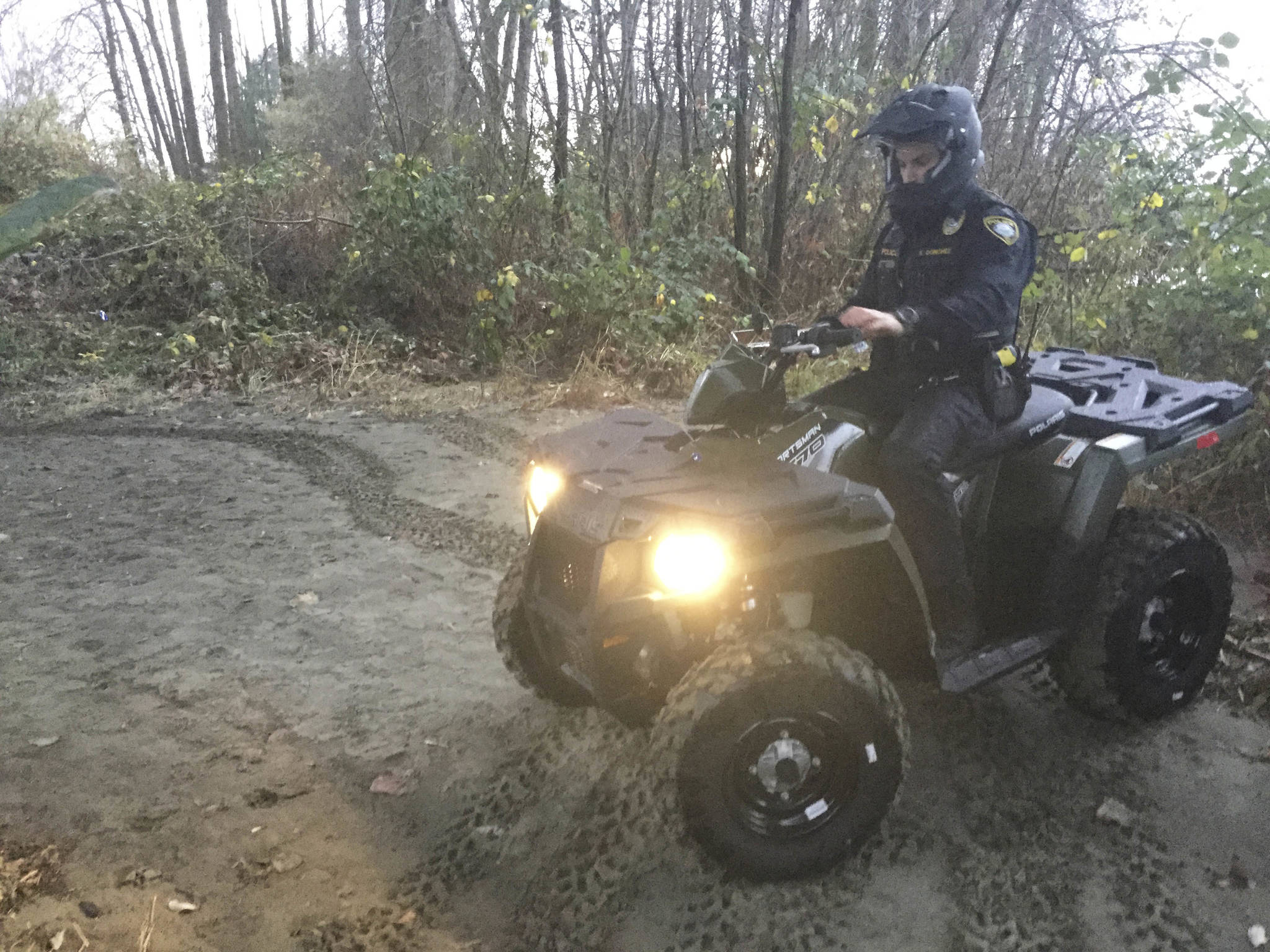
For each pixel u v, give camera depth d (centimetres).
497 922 241
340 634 382
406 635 382
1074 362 383
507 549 466
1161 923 242
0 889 242
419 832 272
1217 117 541
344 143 1213
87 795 282
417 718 326
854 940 235
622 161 988
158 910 240
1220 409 338
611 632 240
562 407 709
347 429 661
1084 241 680
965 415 287
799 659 234
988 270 279
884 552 251
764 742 239
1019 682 351
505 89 953
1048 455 311
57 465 584
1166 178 652
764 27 910
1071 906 247
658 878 254
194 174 1559
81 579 427
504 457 603
